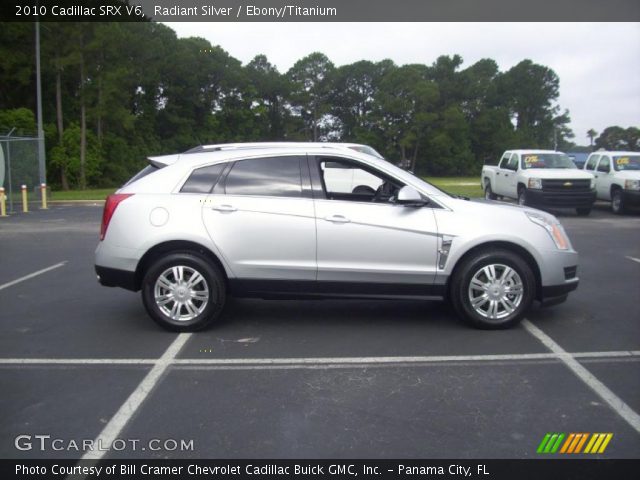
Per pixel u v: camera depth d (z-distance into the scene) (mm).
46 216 18547
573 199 16969
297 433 3762
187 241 5773
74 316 6570
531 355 5191
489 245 5887
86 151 47688
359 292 5852
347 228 5742
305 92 83812
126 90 51469
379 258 5777
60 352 5340
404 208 5812
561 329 5973
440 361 5059
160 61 61969
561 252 5910
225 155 5984
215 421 3934
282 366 4961
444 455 3498
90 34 42750
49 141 47781
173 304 5871
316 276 5805
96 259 6000
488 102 90188
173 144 68812
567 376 4699
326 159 5961
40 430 3828
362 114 89812
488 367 4906
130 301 7258
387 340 5648
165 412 4074
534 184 17094
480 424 3877
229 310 6781
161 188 5883
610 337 5707
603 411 4066
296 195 5832
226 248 5750
